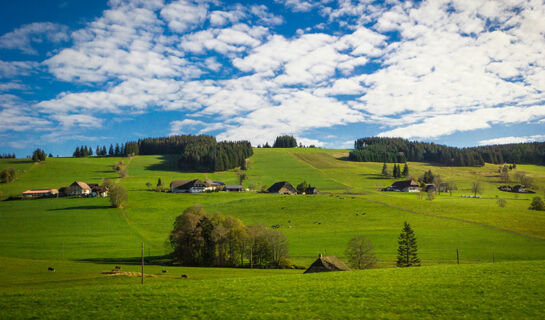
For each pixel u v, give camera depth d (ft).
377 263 231.71
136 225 371.15
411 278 127.65
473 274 129.90
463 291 105.50
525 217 369.09
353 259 223.10
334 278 132.36
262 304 96.37
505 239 289.94
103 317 86.79
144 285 123.34
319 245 284.41
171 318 86.07
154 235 332.60
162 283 126.41
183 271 194.70
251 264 234.38
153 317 86.89
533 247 265.13
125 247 283.38
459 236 302.25
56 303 98.63
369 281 124.16
